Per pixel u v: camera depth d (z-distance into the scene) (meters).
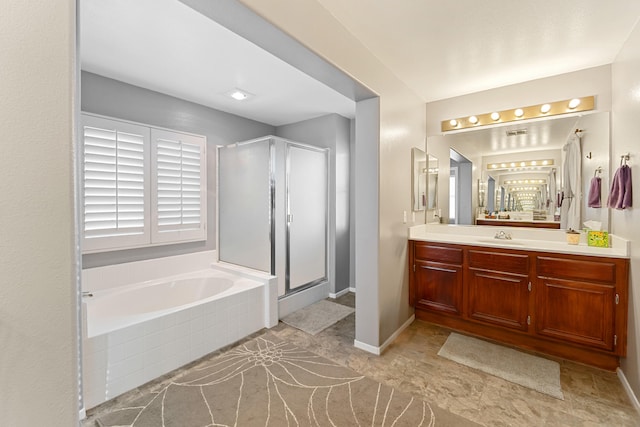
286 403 1.83
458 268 2.78
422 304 2.98
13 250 0.64
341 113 3.85
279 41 1.56
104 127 2.66
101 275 2.70
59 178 0.71
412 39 2.09
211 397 1.89
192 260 3.38
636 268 1.90
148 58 2.39
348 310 3.44
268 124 4.30
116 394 1.92
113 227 2.73
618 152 2.22
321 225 3.83
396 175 2.71
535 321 2.41
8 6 0.63
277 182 3.23
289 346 2.57
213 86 2.95
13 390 0.64
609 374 2.13
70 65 0.73
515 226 2.91
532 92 2.77
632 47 1.97
